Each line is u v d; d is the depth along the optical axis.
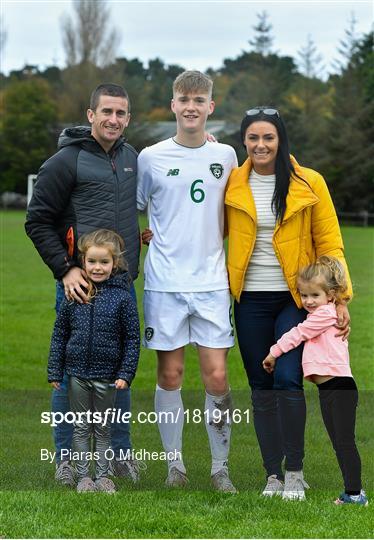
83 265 5.12
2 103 62.47
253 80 56.31
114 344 5.08
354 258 23.14
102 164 5.29
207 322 5.32
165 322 5.32
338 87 51.31
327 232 5.28
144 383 9.09
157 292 5.34
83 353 5.06
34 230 5.29
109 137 5.23
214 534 4.38
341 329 5.08
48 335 12.03
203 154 5.33
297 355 5.10
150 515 4.66
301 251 5.21
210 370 5.36
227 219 5.43
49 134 61.00
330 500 5.04
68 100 61.47
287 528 4.48
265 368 5.21
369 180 48.28
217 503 4.93
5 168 60.75
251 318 5.31
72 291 5.07
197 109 5.22
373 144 48.53
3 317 13.31
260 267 5.25
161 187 5.32
